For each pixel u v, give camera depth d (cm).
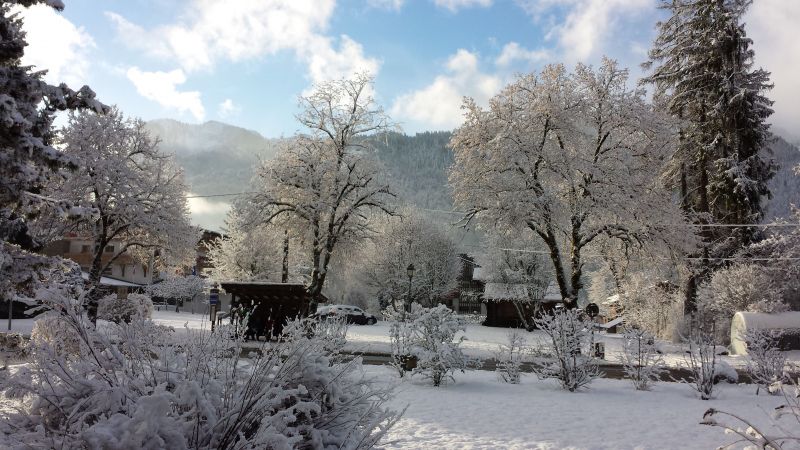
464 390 1319
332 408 404
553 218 2600
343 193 3306
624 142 2844
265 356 391
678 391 1416
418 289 5909
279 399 348
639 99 2831
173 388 364
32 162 1040
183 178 3278
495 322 5997
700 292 3194
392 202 3488
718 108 3114
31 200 1096
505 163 2711
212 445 328
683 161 3356
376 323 5353
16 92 966
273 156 3434
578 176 2744
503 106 2853
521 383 1502
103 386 333
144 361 381
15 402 420
